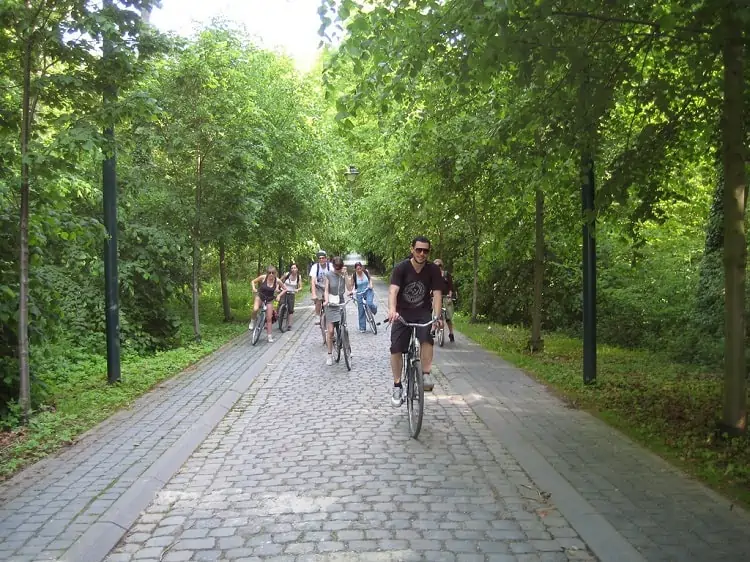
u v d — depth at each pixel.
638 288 14.31
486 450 5.86
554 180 8.64
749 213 9.45
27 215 6.79
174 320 13.87
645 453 5.58
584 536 3.88
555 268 17.11
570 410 7.35
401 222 22.16
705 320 10.98
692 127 7.58
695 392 8.15
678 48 6.60
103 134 7.23
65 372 9.88
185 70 13.17
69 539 3.89
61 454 5.75
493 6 4.70
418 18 5.65
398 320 6.39
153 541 3.96
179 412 7.39
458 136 10.53
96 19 6.46
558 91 6.21
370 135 12.20
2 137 6.77
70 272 11.81
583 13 5.57
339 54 6.04
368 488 4.84
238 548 3.83
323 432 6.55
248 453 5.86
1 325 7.22
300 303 29.20
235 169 14.43
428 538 3.93
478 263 19.42
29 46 6.62
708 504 4.34
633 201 8.65
